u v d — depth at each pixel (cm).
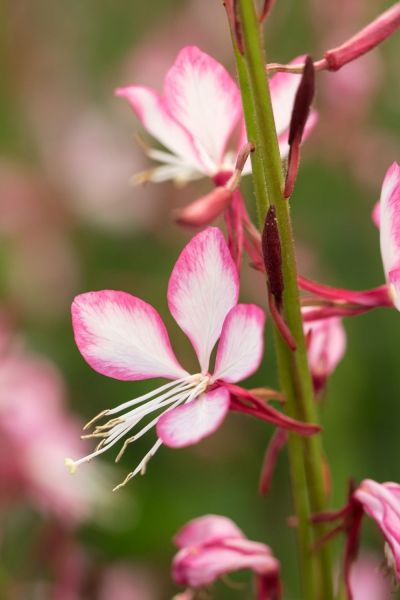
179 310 21
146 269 44
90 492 32
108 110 49
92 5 55
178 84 22
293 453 22
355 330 38
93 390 39
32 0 56
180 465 36
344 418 35
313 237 42
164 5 53
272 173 21
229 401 20
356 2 48
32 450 31
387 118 46
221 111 23
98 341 21
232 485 36
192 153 23
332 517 22
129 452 36
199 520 23
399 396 36
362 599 31
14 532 32
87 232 46
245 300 38
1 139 50
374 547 32
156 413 36
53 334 42
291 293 21
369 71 45
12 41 54
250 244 22
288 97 23
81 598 33
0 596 31
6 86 53
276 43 49
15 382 32
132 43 53
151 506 35
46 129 49
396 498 22
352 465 35
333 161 45
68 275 44
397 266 22
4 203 46
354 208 43
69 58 54
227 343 21
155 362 21
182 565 23
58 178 46
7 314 40
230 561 23
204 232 21
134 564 34
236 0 21
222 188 21
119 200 45
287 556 34
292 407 22
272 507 35
